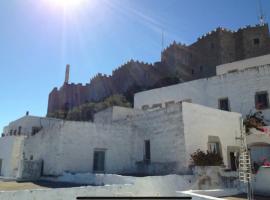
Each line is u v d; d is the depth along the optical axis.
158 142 18.86
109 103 68.00
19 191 9.81
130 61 82.50
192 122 17.81
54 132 18.83
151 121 19.80
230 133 20.48
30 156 22.70
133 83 78.56
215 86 26.84
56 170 17.48
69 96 95.00
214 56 58.75
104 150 19.17
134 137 20.66
